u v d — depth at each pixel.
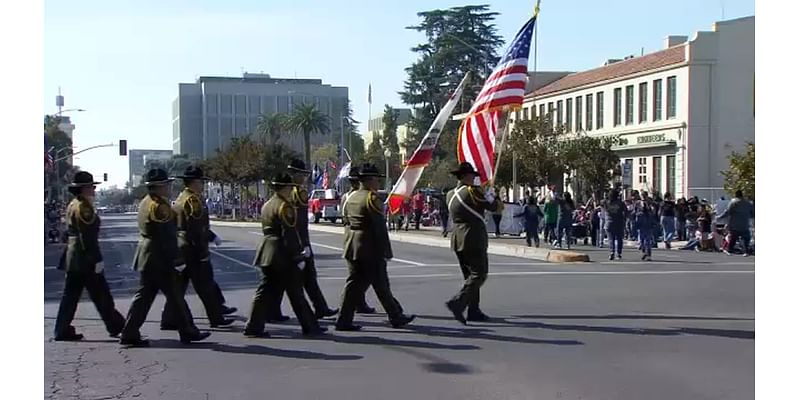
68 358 9.58
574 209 32.66
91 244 10.61
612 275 18.36
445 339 10.59
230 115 132.75
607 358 9.36
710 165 44.78
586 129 54.25
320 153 92.38
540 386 8.10
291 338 10.80
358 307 12.84
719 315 12.40
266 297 10.89
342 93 137.12
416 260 23.38
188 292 15.93
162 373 8.81
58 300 15.32
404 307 13.48
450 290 15.79
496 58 63.25
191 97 134.38
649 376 8.48
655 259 23.41
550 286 16.17
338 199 55.25
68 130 102.31
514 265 21.27
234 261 24.00
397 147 79.19
